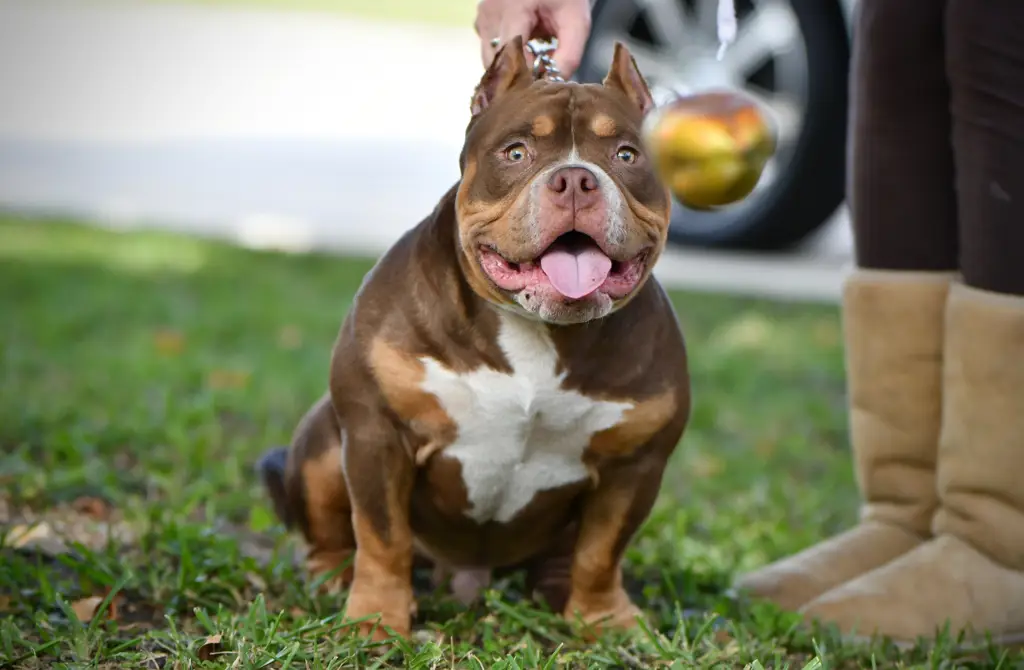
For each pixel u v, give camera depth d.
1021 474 5.07
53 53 26.11
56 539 5.68
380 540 4.72
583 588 4.98
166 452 7.11
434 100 22.81
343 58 26.97
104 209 15.05
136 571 5.30
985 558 5.18
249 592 5.20
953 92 5.14
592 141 4.35
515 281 4.28
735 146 3.82
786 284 12.41
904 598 5.13
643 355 4.63
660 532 6.33
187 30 29.75
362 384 4.63
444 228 4.59
